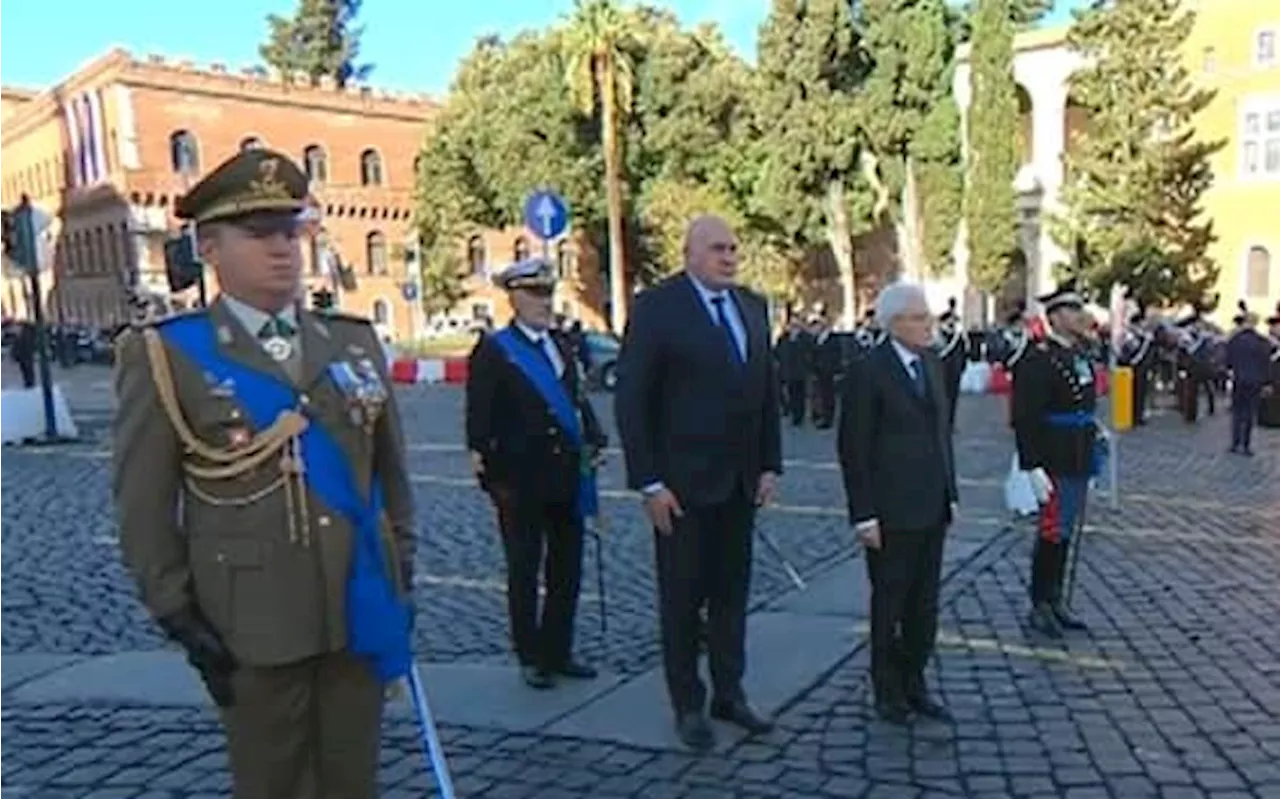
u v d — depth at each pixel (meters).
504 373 5.25
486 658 5.85
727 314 4.64
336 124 58.16
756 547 8.41
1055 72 36.12
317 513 2.71
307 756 2.85
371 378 2.87
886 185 36.41
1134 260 27.83
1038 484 6.07
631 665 5.67
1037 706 4.98
